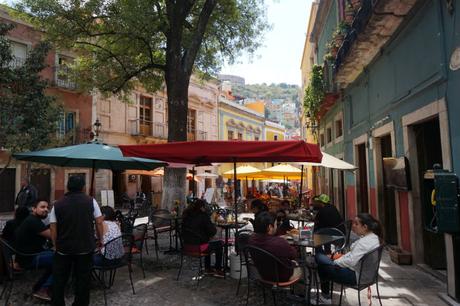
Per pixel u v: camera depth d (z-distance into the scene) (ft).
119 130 77.25
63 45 43.45
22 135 32.96
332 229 18.83
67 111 65.00
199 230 19.93
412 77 22.45
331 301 16.43
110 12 41.19
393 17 23.04
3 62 34.22
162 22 38.93
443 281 19.31
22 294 17.40
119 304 16.28
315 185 81.46
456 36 16.87
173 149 17.72
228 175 54.34
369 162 33.12
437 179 15.93
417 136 23.16
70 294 17.29
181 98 37.42
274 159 20.66
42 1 38.99
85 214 14.17
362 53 29.96
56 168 57.06
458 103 16.79
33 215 17.19
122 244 17.54
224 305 16.11
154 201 85.71
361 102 35.78
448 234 16.20
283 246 14.35
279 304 16.20
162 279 20.17
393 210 29.43
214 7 41.52
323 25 57.98
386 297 17.10
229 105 118.83
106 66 49.01
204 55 51.55
